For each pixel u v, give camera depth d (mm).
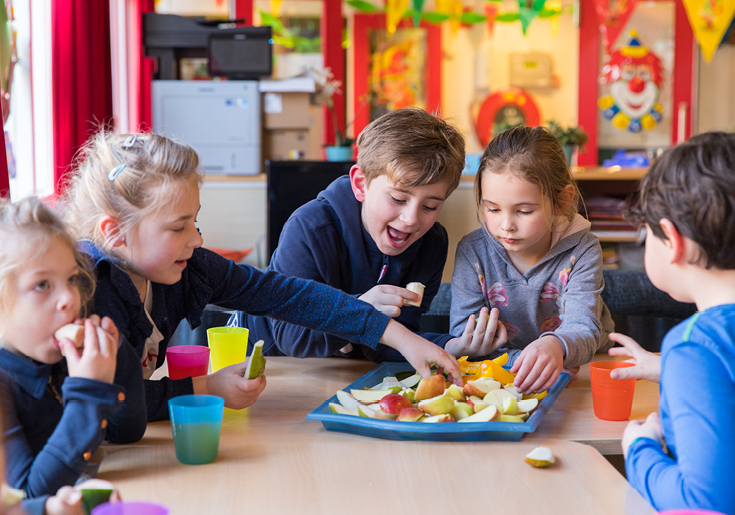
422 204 1188
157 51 3352
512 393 955
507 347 1410
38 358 743
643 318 1633
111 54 3215
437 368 1025
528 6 5414
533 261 1365
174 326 1094
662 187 726
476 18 5641
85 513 613
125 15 3686
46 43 2582
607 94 5684
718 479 623
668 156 736
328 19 5594
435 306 1924
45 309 724
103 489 620
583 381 1136
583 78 5672
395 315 1137
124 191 885
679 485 640
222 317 1646
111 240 903
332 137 5625
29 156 2453
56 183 2492
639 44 5621
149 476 735
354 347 1336
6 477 683
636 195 832
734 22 5477
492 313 1183
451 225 2957
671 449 727
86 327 737
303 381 1128
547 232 1325
